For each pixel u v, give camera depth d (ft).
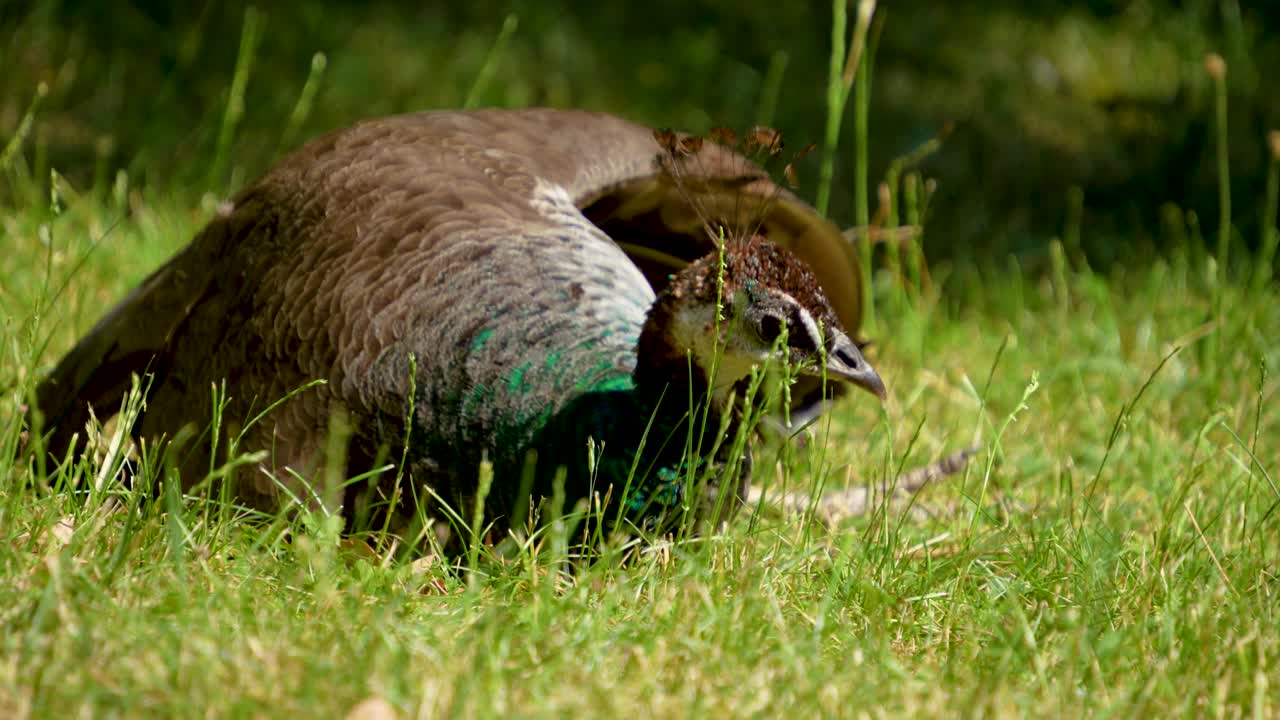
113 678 16.83
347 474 22.16
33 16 47.42
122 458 23.47
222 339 23.80
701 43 53.83
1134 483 28.17
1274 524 25.05
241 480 22.71
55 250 33.88
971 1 60.90
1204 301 37.99
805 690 18.01
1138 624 20.44
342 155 25.17
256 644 17.56
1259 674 18.22
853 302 30.32
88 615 17.83
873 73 54.49
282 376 22.81
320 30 50.14
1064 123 53.52
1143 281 41.42
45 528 20.97
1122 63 58.39
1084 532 24.09
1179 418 31.78
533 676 17.72
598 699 17.29
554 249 23.58
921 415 31.78
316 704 16.61
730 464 21.09
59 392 25.32
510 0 54.70
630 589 20.70
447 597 20.20
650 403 21.66
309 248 23.58
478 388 21.72
